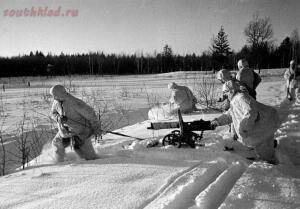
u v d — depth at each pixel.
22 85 38.69
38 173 5.01
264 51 55.09
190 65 66.19
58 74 66.19
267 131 5.30
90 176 4.68
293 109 10.86
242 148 6.02
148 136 7.91
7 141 8.59
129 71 71.69
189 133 6.16
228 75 6.43
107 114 12.33
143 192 3.98
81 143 6.07
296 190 3.89
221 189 4.08
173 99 11.24
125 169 4.93
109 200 3.78
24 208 3.69
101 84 33.59
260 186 4.02
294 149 5.98
